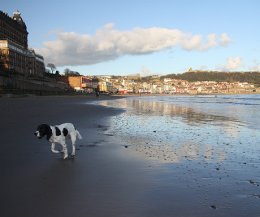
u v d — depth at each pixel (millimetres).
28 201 7711
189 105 66125
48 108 45000
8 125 22531
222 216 6945
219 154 13930
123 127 24000
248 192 8625
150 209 7312
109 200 7863
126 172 10625
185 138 18766
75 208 7297
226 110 48062
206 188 8953
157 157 13133
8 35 143625
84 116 32500
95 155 13328
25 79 117062
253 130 22938
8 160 12055
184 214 7039
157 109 50000
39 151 13812
